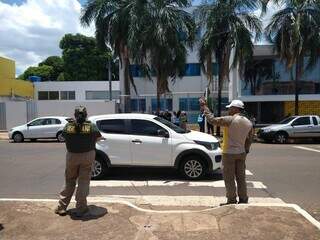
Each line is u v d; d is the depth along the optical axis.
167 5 31.16
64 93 59.91
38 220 7.65
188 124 39.31
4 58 48.34
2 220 7.67
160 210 8.94
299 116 26.86
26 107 36.78
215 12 29.53
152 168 12.84
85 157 7.84
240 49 29.66
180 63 31.55
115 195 10.68
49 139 28.66
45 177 13.38
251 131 8.75
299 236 6.80
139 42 30.69
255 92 37.31
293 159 17.42
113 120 13.03
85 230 7.18
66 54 72.75
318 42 29.31
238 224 7.29
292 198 10.34
